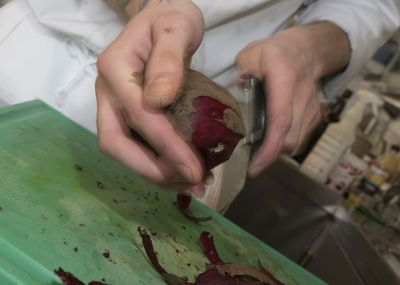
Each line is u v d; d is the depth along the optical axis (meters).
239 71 0.53
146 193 0.49
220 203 0.64
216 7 0.57
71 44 0.61
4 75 0.59
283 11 0.66
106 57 0.39
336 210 0.89
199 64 0.59
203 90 0.40
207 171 0.42
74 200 0.43
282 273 0.50
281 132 0.48
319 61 0.59
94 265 0.38
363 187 1.01
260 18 0.63
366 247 0.75
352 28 0.63
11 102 0.60
